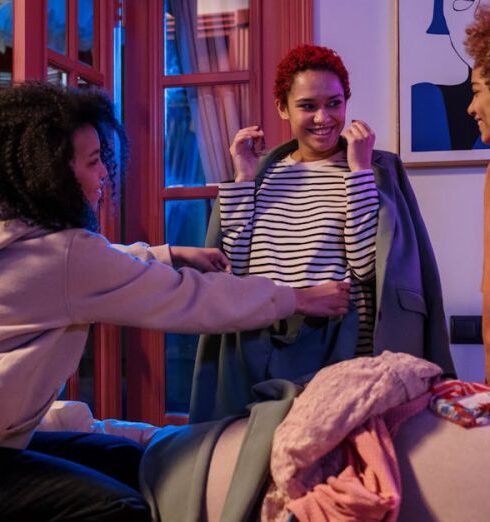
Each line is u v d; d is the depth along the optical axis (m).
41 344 1.41
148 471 1.47
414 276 1.83
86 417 1.82
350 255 1.80
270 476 1.29
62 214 1.47
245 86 2.89
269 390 1.47
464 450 1.22
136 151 2.97
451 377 1.77
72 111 1.53
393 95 2.66
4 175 1.45
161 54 2.92
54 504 1.37
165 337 2.96
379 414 1.27
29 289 1.42
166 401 2.96
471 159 2.62
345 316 1.80
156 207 2.94
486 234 1.65
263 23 2.84
